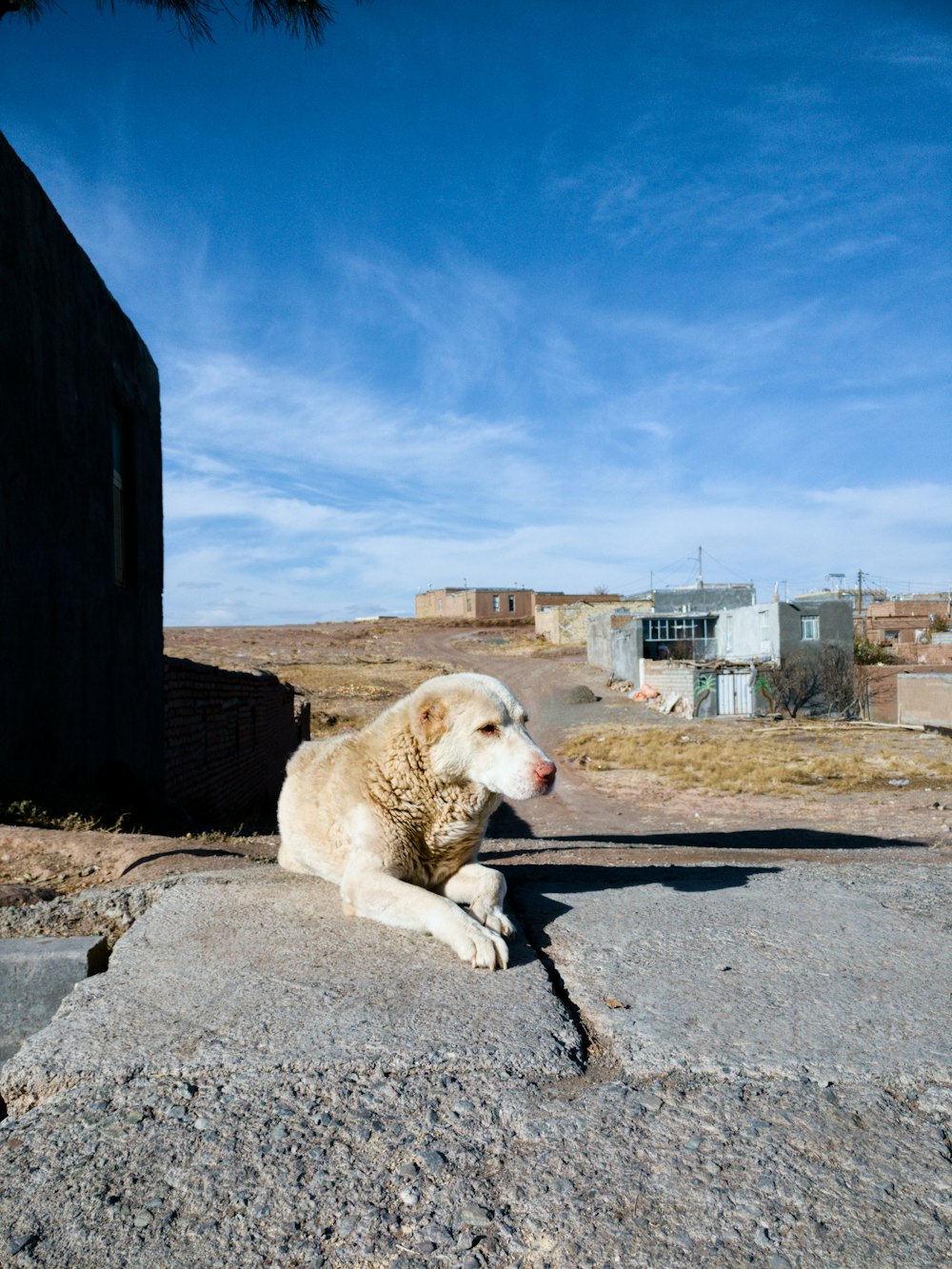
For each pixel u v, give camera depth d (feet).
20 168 24.89
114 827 23.57
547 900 13.23
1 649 23.12
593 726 126.72
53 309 26.96
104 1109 7.19
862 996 9.29
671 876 15.20
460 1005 8.95
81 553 28.63
